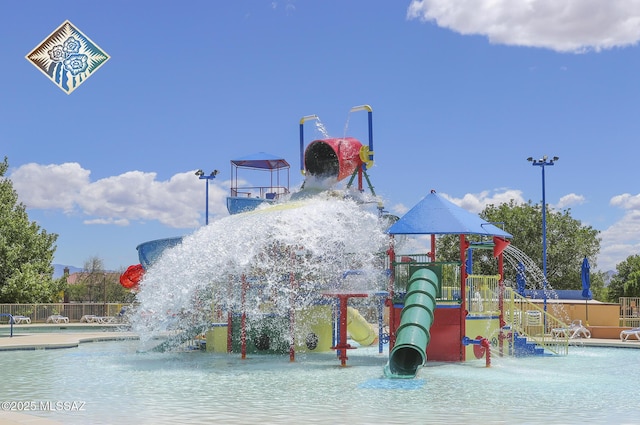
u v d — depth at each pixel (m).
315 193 24.67
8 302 45.19
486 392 13.13
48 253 48.44
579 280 51.16
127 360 19.36
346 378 15.36
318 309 21.50
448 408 11.19
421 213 19.14
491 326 20.42
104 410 10.96
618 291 59.06
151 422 9.84
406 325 16.27
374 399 12.24
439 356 18.84
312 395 12.70
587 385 14.18
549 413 10.71
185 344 23.53
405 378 15.37
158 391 13.23
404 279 19.78
